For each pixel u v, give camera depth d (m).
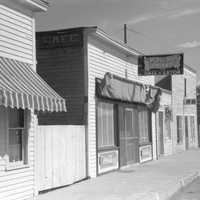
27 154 13.80
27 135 13.81
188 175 20.84
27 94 11.95
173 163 26.64
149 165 25.30
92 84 19.45
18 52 13.62
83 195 14.80
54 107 13.23
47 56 19.55
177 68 24.30
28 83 12.77
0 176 12.43
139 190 16.11
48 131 15.59
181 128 38.00
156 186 17.22
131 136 24.61
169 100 34.25
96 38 19.81
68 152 17.06
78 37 19.11
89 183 17.59
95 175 19.53
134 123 25.23
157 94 28.83
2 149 12.60
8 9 13.25
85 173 18.70
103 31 19.48
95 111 19.66
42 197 14.24
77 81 19.14
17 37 13.61
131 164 24.48
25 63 13.91
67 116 19.20
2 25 12.95
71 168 17.27
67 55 19.31
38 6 14.15
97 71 20.03
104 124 20.83
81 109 19.00
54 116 19.34
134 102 24.47
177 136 36.94
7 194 12.72
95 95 19.67
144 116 27.44
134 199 14.21
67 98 19.22
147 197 14.62
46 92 13.19
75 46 19.19
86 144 18.80
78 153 18.00
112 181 18.30
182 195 16.34
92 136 19.30
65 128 16.88
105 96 20.09
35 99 12.28
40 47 19.58
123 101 23.00
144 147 26.95
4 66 12.48
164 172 21.91
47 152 15.47
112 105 21.94
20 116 13.76
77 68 19.17
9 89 11.42
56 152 16.09
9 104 11.27
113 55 21.97
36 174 14.54
